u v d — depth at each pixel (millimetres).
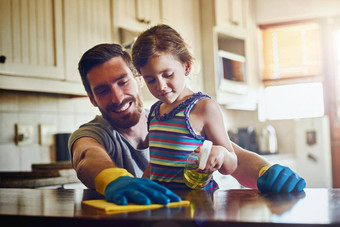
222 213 628
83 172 957
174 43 1068
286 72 4152
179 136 1057
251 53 3945
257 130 4125
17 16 1967
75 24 2260
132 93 1331
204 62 3305
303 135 3861
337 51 4051
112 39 2484
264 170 993
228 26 3443
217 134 1042
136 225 604
